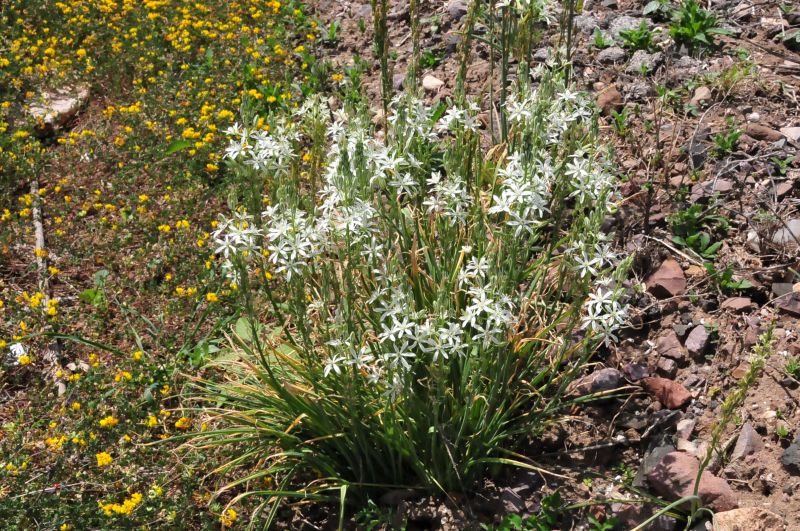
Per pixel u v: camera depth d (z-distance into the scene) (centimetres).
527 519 102
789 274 123
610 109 158
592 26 182
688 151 146
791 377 110
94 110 194
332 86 188
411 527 105
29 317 136
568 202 139
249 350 116
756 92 158
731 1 183
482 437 103
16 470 110
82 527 105
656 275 127
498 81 171
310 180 115
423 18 202
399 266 100
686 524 99
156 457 115
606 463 108
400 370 96
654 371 118
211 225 156
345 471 109
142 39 214
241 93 188
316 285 116
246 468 113
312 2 227
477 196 108
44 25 221
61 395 124
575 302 100
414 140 114
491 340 94
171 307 138
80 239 154
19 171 167
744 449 104
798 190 137
